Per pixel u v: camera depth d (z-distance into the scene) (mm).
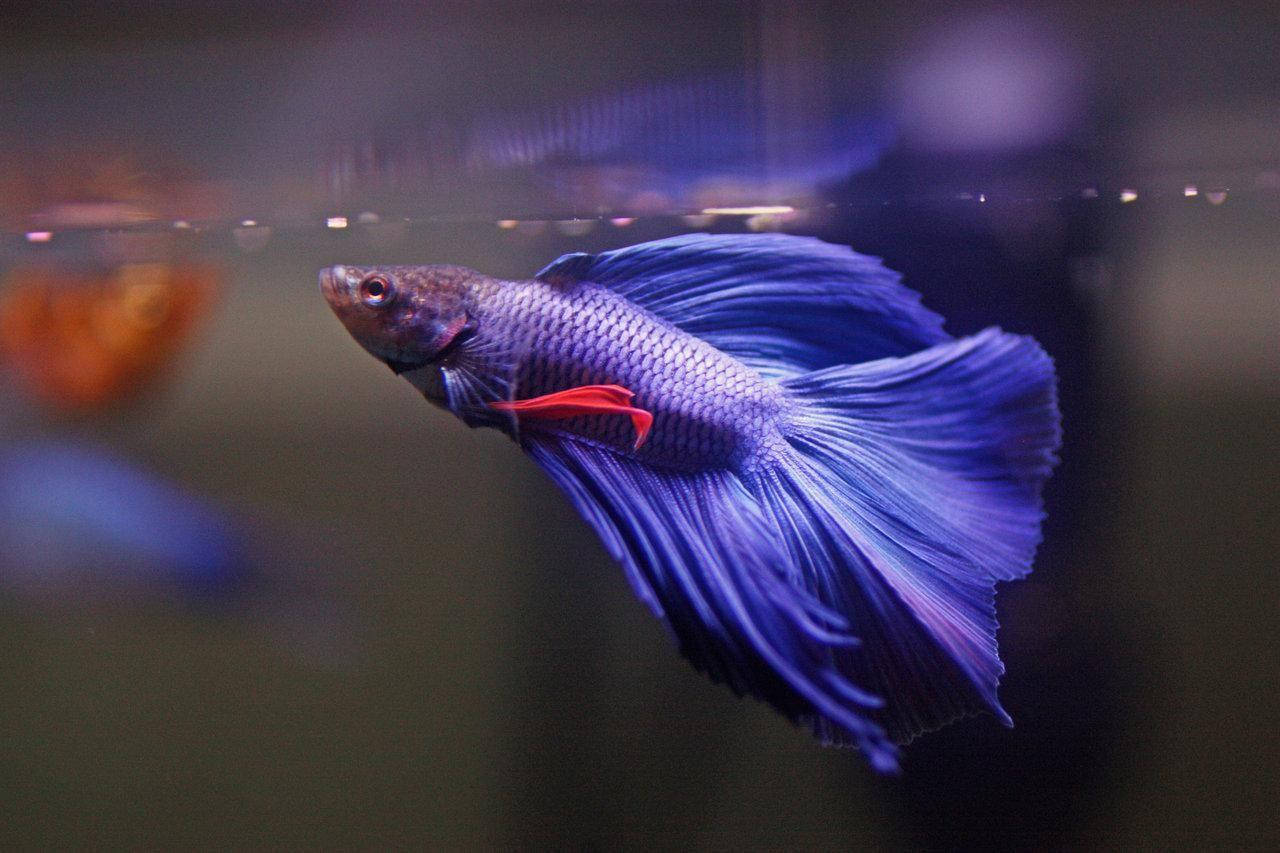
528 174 218
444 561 334
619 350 149
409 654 338
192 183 226
